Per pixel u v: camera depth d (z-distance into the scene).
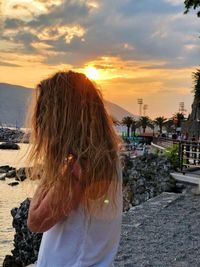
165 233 9.74
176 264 7.59
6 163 66.31
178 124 86.81
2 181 44.41
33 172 2.12
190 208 12.77
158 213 11.86
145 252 8.23
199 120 43.38
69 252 2.08
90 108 2.16
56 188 2.04
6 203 31.23
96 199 2.08
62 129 2.10
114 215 2.16
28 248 12.97
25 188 2.18
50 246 2.11
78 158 2.05
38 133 2.15
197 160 20.66
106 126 2.19
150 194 17.66
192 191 16.69
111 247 2.17
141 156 20.41
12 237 19.61
